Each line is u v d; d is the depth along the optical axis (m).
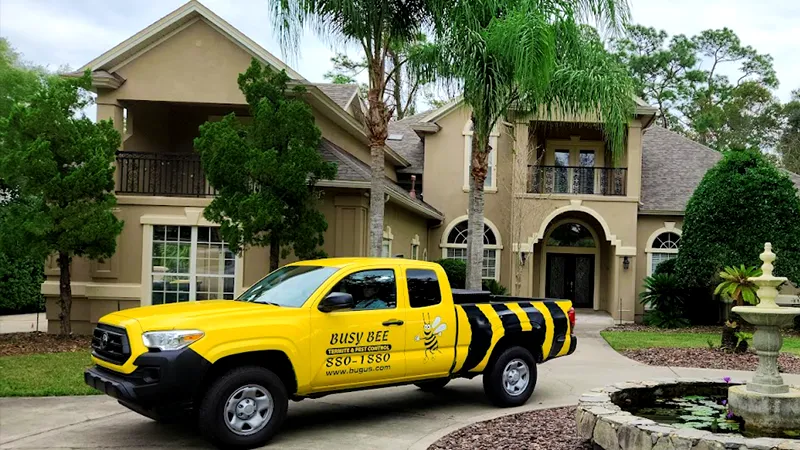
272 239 12.58
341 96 19.22
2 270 21.11
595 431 5.68
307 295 6.78
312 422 7.37
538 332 8.47
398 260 7.53
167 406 5.84
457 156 23.31
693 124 43.28
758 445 4.73
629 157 21.89
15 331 15.79
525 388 8.30
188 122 17.36
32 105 12.68
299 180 12.16
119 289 14.77
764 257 6.68
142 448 6.22
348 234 14.73
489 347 7.93
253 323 6.25
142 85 15.38
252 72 13.05
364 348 6.91
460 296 8.43
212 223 14.73
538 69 11.25
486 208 22.91
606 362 12.16
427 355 7.40
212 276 14.84
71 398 8.38
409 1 12.80
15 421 7.21
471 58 12.16
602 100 12.62
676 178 23.88
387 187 14.99
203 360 5.92
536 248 24.45
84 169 12.43
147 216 14.79
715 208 18.73
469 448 6.23
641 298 20.95
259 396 6.29
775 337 6.38
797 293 20.72
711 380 7.53
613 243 21.78
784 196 18.41
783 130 43.19
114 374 6.13
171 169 15.98
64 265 13.56
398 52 13.60
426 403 8.40
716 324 20.56
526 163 21.27
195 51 15.45
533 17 11.37
